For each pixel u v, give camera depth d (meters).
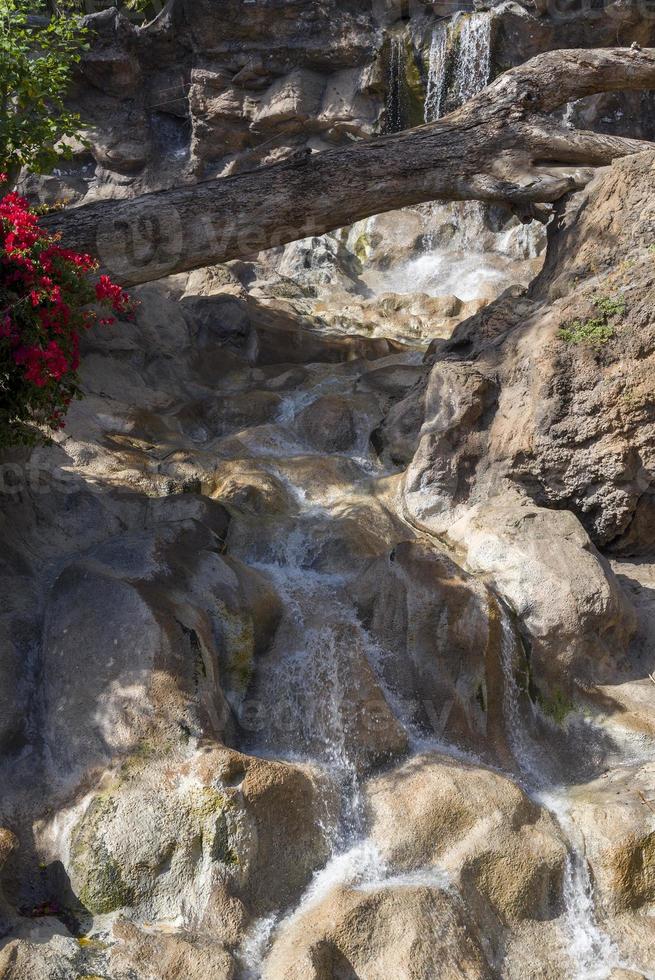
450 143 8.07
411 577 6.02
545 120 8.13
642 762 5.81
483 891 5.04
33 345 5.33
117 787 4.82
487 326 7.60
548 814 5.41
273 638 5.85
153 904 4.69
